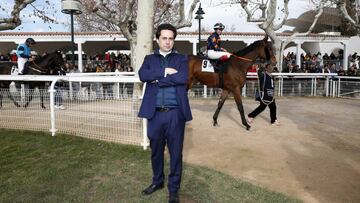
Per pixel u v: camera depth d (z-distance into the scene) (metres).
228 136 6.77
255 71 14.48
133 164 4.91
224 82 7.35
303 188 4.27
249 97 13.53
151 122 3.53
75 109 6.76
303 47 25.44
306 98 13.71
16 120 7.39
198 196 3.91
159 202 3.72
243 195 3.96
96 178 4.42
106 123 6.33
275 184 4.40
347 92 13.88
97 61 19.36
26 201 3.73
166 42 3.40
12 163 5.01
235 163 5.18
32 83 9.13
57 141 6.15
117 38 19.62
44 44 21.80
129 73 11.14
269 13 15.46
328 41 21.84
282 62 17.30
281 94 14.28
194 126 7.69
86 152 5.50
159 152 3.72
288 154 5.60
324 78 14.70
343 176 4.66
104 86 7.97
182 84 3.40
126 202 3.73
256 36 21.08
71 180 4.32
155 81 3.44
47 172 4.58
